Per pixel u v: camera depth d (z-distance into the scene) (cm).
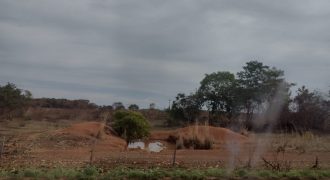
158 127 4719
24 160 1488
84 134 2378
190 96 5156
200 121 4331
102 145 2175
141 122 2634
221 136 2303
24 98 5619
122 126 2603
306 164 1407
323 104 3055
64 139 2175
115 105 5600
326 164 1413
